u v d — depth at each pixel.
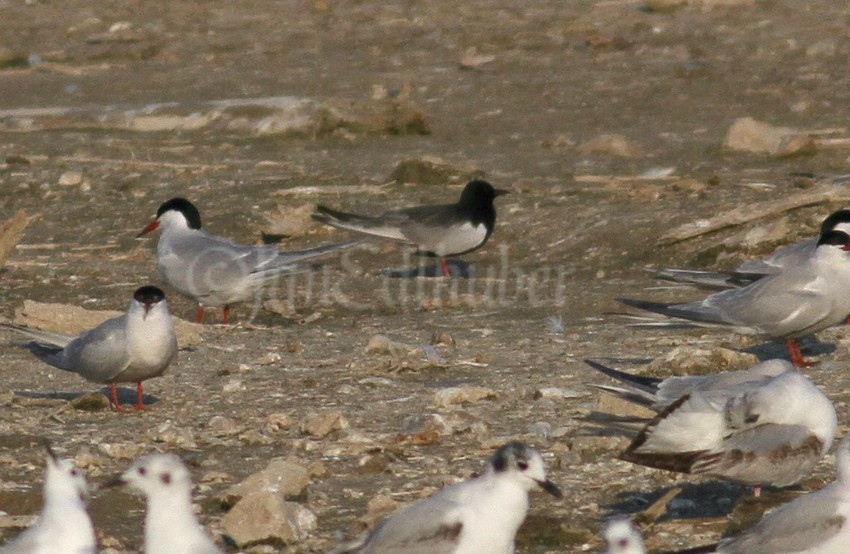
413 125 25.45
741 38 31.95
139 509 8.77
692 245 16.88
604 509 8.70
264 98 28.58
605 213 18.23
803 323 12.09
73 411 11.29
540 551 8.04
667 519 8.48
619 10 36.53
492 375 12.27
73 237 19.19
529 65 31.00
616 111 26.34
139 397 11.37
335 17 39.44
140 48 35.84
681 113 25.91
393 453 9.80
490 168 21.88
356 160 23.11
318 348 13.66
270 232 18.75
